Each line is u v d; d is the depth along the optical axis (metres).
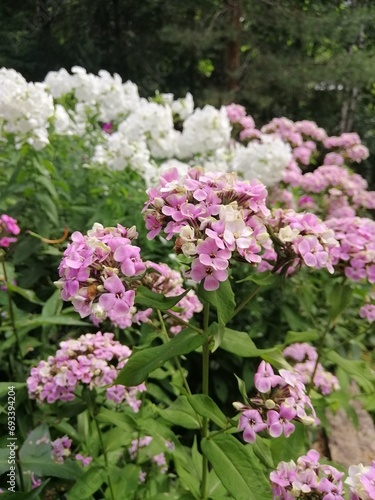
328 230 0.49
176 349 0.45
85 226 1.02
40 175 0.95
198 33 2.99
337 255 0.60
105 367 0.55
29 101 0.91
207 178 0.45
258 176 1.30
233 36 3.00
